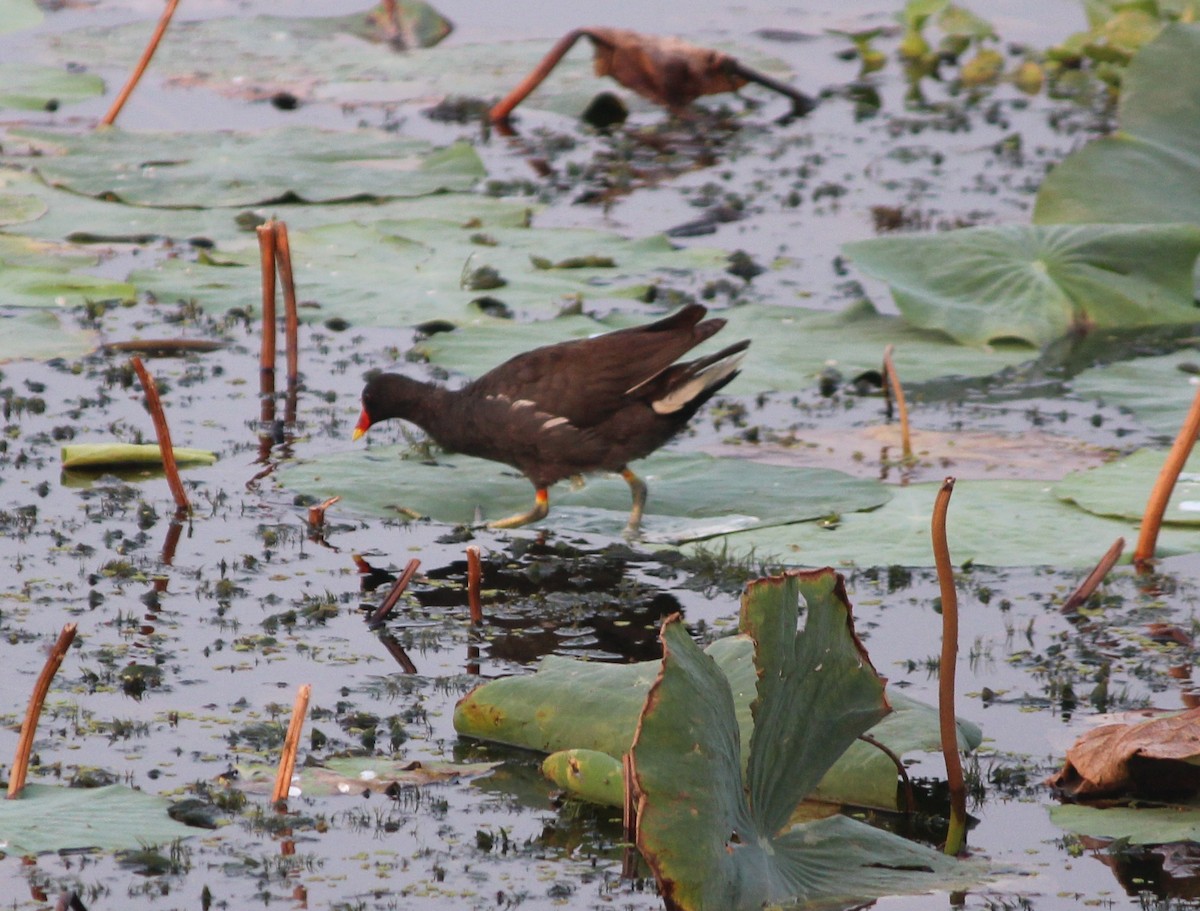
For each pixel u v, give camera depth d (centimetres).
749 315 1527
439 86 2422
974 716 845
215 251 1702
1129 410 1343
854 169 2066
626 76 2325
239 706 851
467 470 1221
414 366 1441
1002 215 1844
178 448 1238
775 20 2838
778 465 1203
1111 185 1677
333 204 1869
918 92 2472
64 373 1407
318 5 2895
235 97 2330
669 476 1192
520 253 1695
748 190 1977
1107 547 1048
